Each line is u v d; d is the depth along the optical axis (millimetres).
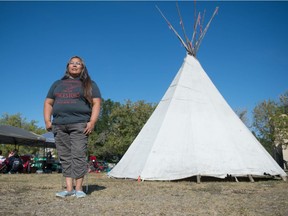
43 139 16094
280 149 33469
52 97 4602
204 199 4098
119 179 8375
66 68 4605
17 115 42000
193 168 7879
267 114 33062
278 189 5672
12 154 14320
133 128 36406
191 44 11570
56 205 3438
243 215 2986
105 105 59281
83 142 4316
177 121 9148
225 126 9250
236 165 8133
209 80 10906
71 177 4320
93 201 3760
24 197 4031
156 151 8430
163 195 4559
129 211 3125
